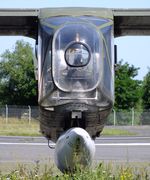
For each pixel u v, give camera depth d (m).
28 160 24.11
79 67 16.95
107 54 17.67
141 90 75.81
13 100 76.00
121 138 40.62
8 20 20.02
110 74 17.56
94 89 16.88
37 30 19.47
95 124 17.62
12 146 32.34
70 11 18.05
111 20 18.20
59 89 16.91
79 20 17.78
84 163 14.51
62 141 14.82
